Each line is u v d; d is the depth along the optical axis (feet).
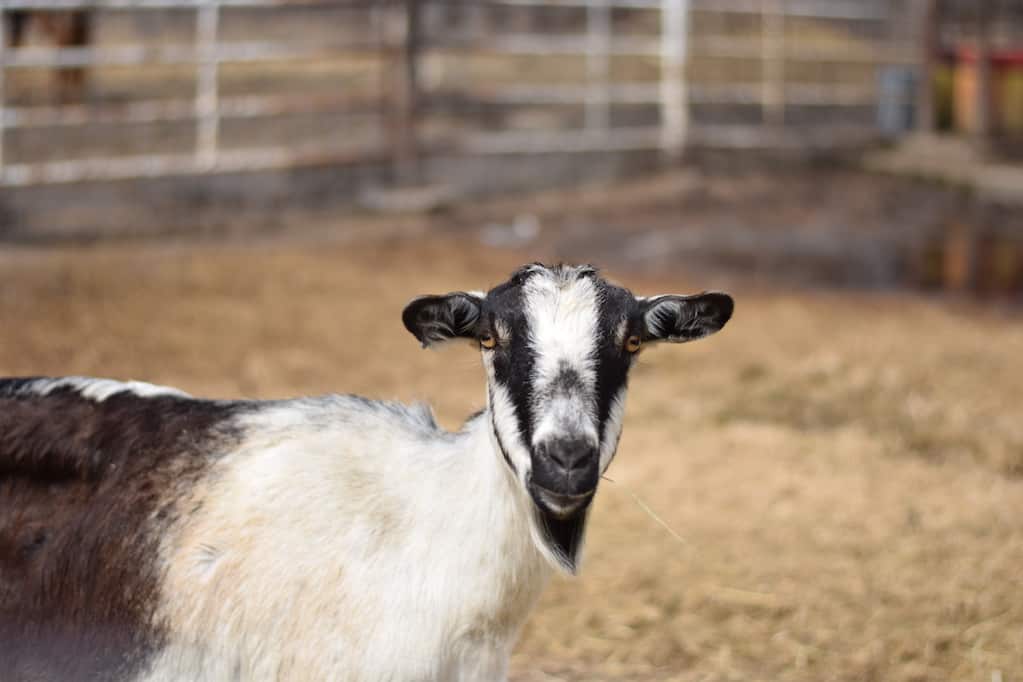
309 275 37.76
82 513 12.12
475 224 46.93
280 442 12.28
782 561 20.11
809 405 28.04
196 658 11.66
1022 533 20.94
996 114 63.46
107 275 36.04
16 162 47.29
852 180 57.88
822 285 39.99
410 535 11.64
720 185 55.06
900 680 17.04
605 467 11.08
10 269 35.96
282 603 11.53
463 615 11.41
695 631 18.28
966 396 28.66
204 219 44.60
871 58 64.08
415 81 47.98
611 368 11.03
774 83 61.57
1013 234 49.24
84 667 11.84
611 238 45.62
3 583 12.07
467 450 11.82
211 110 44.83
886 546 20.57
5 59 42.09
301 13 70.54
